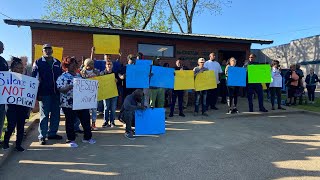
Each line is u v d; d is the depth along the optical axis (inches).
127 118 305.3
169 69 376.5
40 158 243.6
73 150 265.6
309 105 543.2
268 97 583.2
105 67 375.9
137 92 311.3
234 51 591.2
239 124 377.1
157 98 388.2
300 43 1238.9
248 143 293.6
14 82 245.8
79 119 302.7
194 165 232.4
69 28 461.7
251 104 448.8
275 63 467.5
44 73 271.1
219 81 469.7
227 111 454.9
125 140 299.7
